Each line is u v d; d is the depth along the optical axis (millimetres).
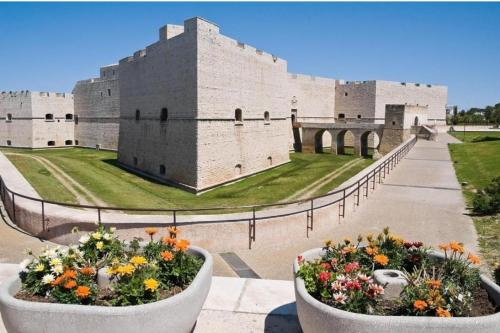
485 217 12867
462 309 3820
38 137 63188
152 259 4816
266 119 40375
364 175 15695
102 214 10539
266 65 39531
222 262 9711
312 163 46125
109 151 59094
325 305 3727
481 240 10570
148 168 35938
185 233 10094
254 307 5629
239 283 6406
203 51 28984
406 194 16234
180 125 30750
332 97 73000
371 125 56156
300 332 5023
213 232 10289
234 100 33625
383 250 5098
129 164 39969
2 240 10203
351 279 4102
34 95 62250
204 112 29500
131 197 24516
